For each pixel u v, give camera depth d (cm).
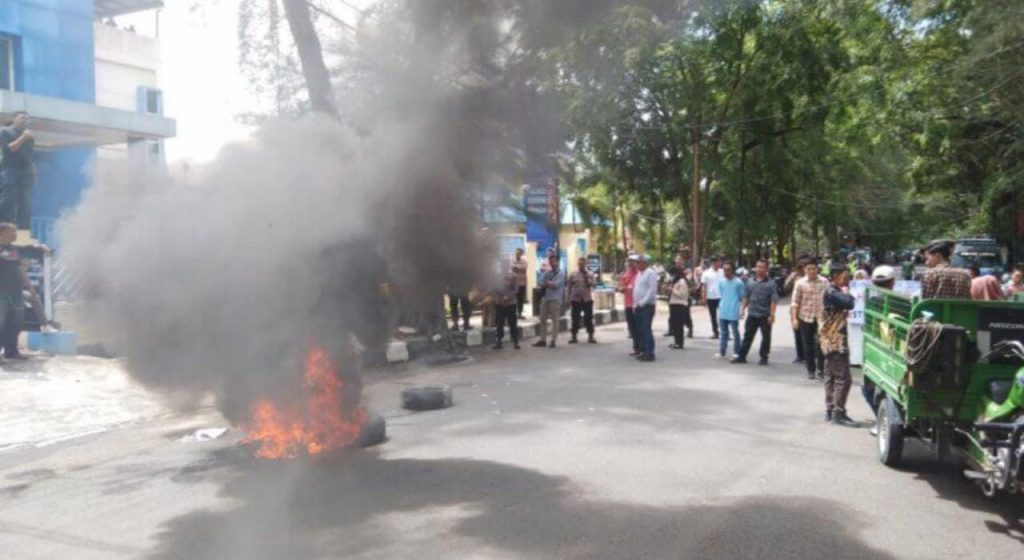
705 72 2562
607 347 1520
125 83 2225
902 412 639
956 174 2369
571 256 2647
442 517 523
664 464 657
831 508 548
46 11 1842
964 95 1627
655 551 465
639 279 1295
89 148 1664
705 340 1642
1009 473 490
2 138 1167
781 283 3569
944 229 4566
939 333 550
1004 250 2439
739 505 553
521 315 1902
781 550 470
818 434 773
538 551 464
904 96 1680
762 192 3256
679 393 985
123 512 546
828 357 823
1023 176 1889
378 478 612
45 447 745
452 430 780
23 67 1791
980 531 506
